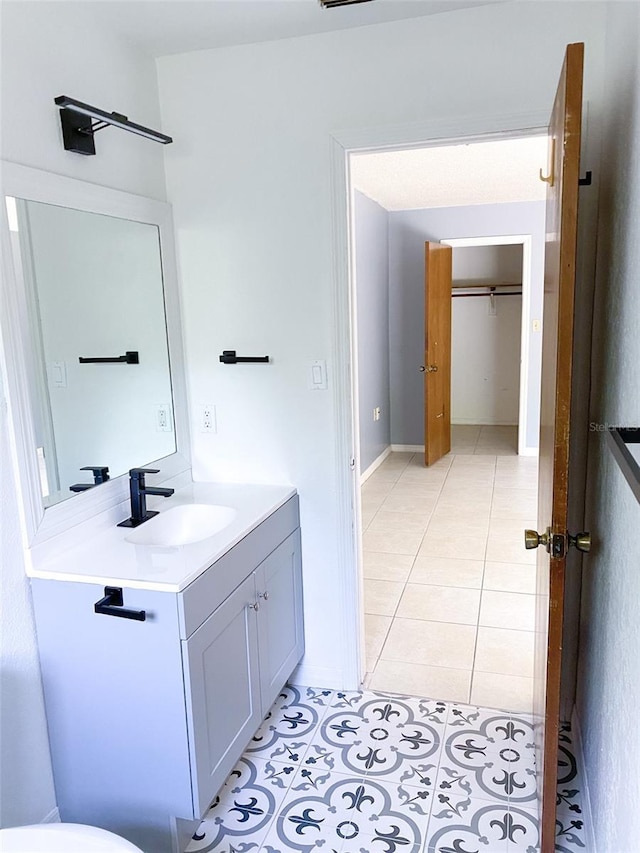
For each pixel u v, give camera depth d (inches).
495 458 241.1
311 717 93.1
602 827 62.9
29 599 68.5
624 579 56.1
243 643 78.0
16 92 64.4
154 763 68.1
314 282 89.5
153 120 89.0
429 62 79.5
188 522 88.2
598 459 72.5
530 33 75.7
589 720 74.9
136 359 86.2
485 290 292.7
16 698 67.3
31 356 67.4
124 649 66.3
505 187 190.9
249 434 96.7
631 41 58.1
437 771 81.6
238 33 81.7
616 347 63.1
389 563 146.5
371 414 225.5
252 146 88.2
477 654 108.0
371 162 153.5
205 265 93.6
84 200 74.3
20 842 52.9
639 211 53.0
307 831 72.9
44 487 69.5
